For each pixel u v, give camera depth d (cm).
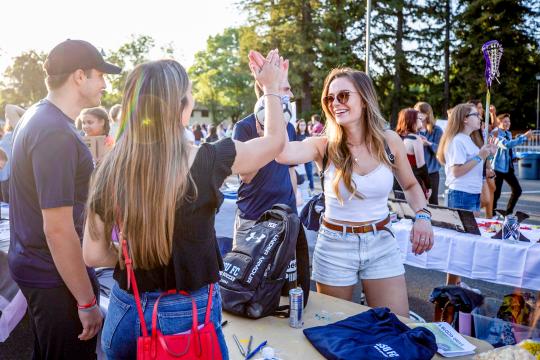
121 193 118
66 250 173
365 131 229
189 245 123
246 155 133
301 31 3134
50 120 176
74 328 192
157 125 118
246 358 173
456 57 3144
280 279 207
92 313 185
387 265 232
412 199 246
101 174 123
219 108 5100
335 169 230
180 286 124
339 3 3195
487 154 405
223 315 209
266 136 142
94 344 203
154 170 117
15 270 189
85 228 126
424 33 3347
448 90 3253
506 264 291
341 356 164
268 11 3250
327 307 219
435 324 201
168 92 120
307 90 3231
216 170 126
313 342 180
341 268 233
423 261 326
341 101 220
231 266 208
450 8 3288
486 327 259
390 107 3325
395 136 240
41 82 3769
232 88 4650
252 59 145
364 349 166
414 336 174
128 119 121
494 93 2933
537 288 280
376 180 224
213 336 128
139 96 119
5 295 280
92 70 190
